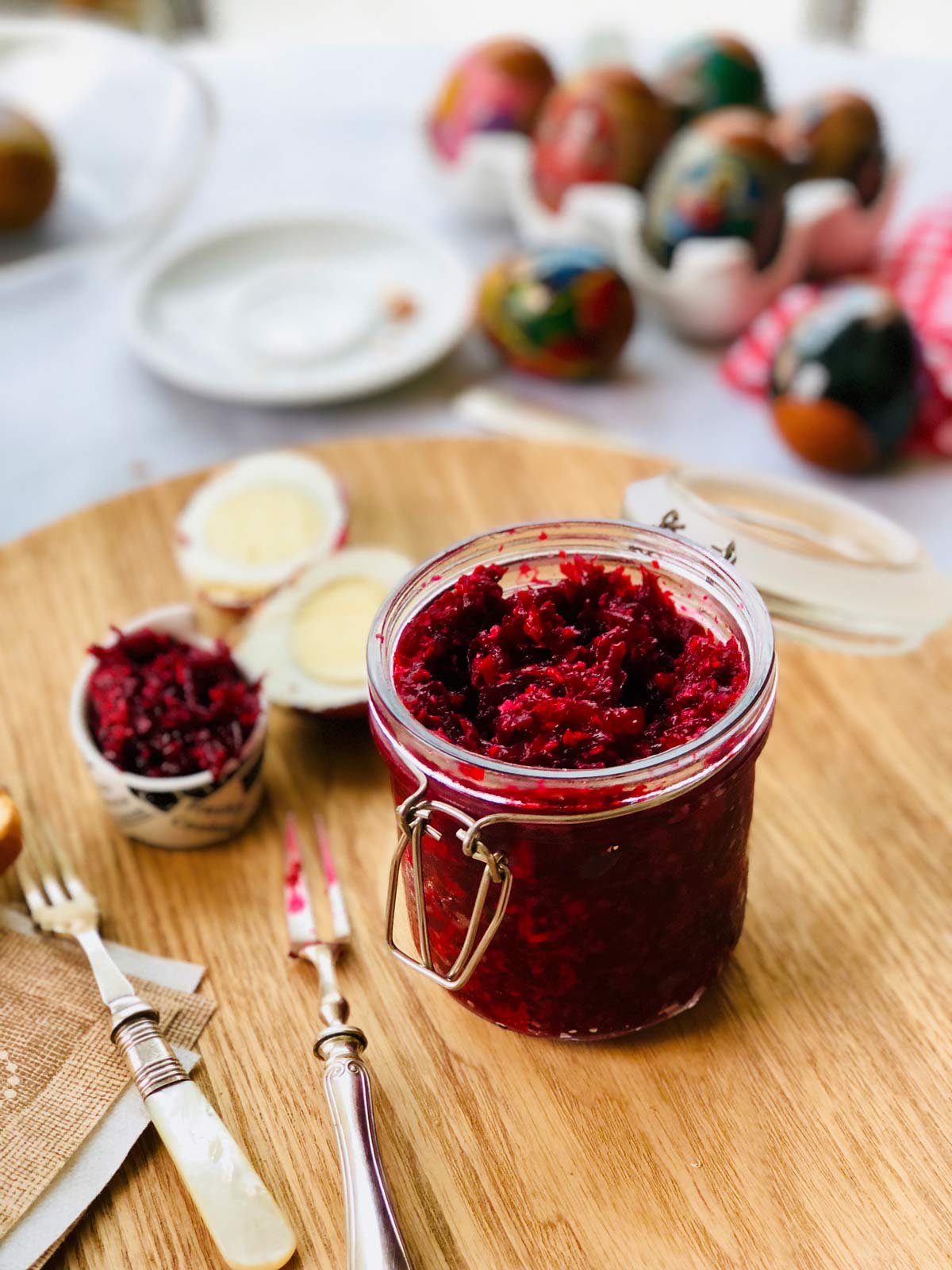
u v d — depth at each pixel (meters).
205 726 0.28
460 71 0.54
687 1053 0.24
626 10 0.89
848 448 0.42
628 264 0.49
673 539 0.24
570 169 0.50
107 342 0.51
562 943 0.21
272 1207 0.21
